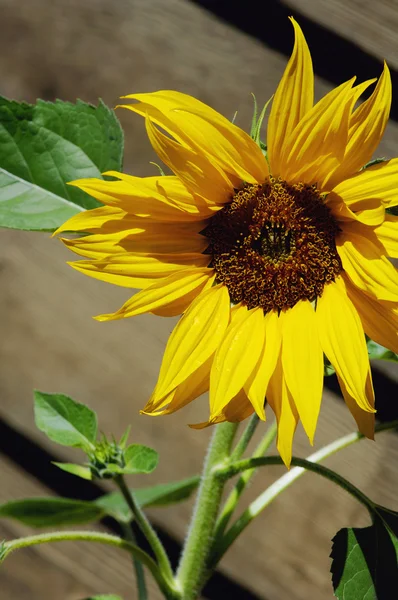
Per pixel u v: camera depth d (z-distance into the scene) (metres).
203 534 0.51
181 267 0.48
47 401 0.53
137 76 0.67
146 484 0.67
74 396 0.67
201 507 0.51
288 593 0.65
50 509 0.58
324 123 0.46
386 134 0.64
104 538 0.51
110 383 0.67
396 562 0.48
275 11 0.66
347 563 0.48
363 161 0.46
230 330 0.48
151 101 0.46
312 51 0.65
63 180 0.55
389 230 0.46
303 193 0.48
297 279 0.48
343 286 0.48
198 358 0.47
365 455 0.64
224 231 0.49
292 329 0.48
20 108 0.55
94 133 0.55
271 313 0.49
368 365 0.45
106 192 0.47
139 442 0.67
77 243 0.48
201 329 0.48
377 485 0.64
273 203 0.48
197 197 0.48
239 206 0.49
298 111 0.46
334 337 0.47
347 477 0.64
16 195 0.55
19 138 0.55
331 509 0.65
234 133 0.46
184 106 0.46
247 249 0.49
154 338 0.67
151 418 0.67
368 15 0.64
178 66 0.67
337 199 0.47
